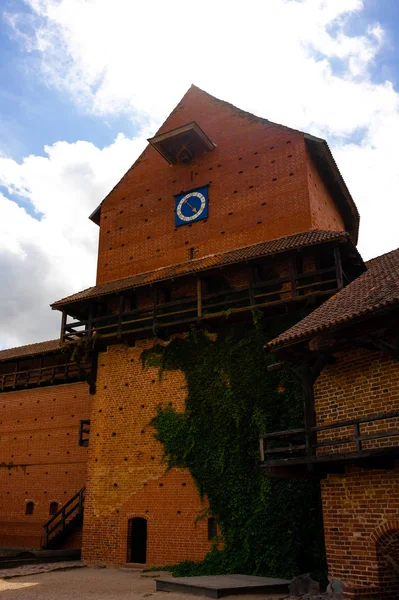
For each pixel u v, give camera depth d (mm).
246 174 21750
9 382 31109
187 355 19625
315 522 15258
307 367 12414
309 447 11688
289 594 12688
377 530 11055
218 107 24062
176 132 21969
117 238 24391
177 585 13531
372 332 11688
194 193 22828
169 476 18531
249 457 16938
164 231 23062
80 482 26688
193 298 19484
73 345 21781
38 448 28844
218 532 16844
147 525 18438
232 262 18281
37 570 17953
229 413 17797
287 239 19062
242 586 12797
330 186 23344
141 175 25000
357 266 18578
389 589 10891
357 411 12055
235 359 18359
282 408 16891
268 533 15672
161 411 19516
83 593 13508
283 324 17922
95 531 19547
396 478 10906
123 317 21922
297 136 21031
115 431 20453
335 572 11773
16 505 28484
